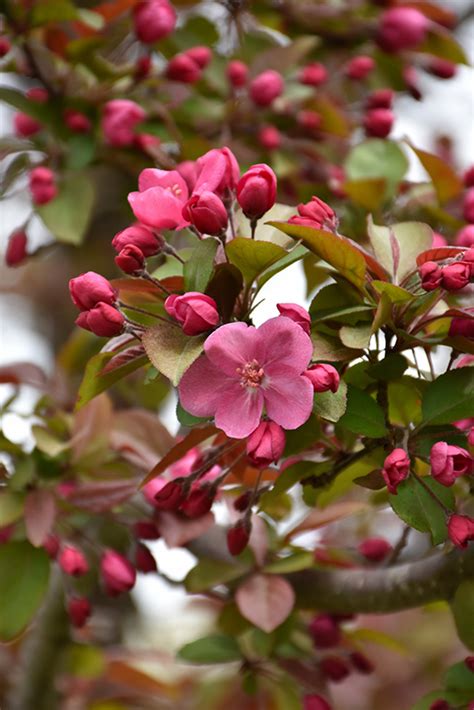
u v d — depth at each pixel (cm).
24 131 126
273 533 115
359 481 100
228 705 127
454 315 99
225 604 113
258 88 127
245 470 107
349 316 101
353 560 114
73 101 124
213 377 97
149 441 115
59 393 121
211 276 98
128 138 122
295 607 111
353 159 124
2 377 119
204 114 128
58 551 112
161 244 100
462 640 104
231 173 100
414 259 102
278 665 114
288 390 97
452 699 105
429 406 100
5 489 112
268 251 98
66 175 123
